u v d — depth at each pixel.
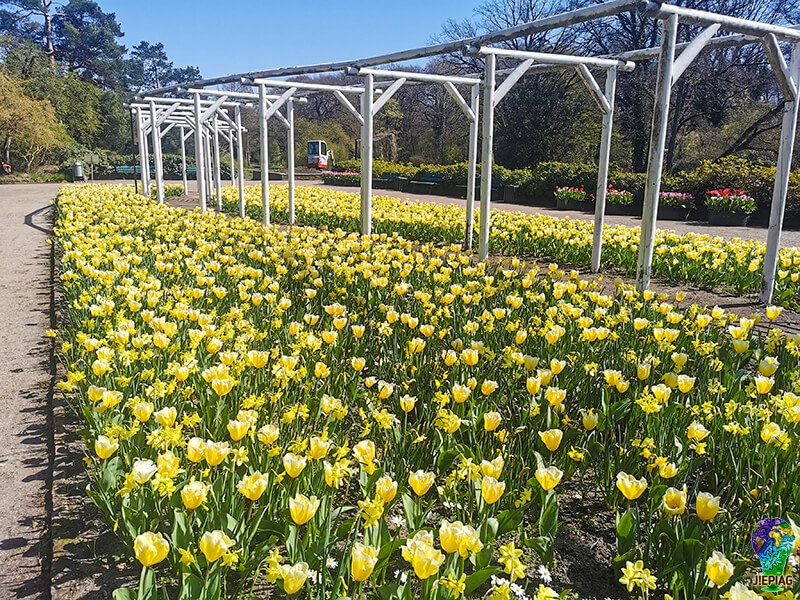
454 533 1.84
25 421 4.11
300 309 5.88
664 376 3.44
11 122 41.31
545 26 7.56
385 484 2.20
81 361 4.28
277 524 2.57
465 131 50.97
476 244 11.67
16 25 67.69
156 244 9.22
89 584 2.54
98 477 2.80
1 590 2.54
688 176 20.98
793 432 3.03
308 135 61.31
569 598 2.52
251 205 18.77
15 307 7.23
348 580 2.47
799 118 28.70
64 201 16.97
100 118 59.97
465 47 8.89
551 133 37.03
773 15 30.98
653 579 2.00
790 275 7.73
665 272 9.00
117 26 75.88
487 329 4.55
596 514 3.12
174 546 2.30
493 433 3.18
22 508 3.11
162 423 2.77
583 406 3.81
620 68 9.59
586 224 11.84
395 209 14.79
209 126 23.05
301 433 3.41
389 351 4.62
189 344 4.53
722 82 32.19
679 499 2.27
